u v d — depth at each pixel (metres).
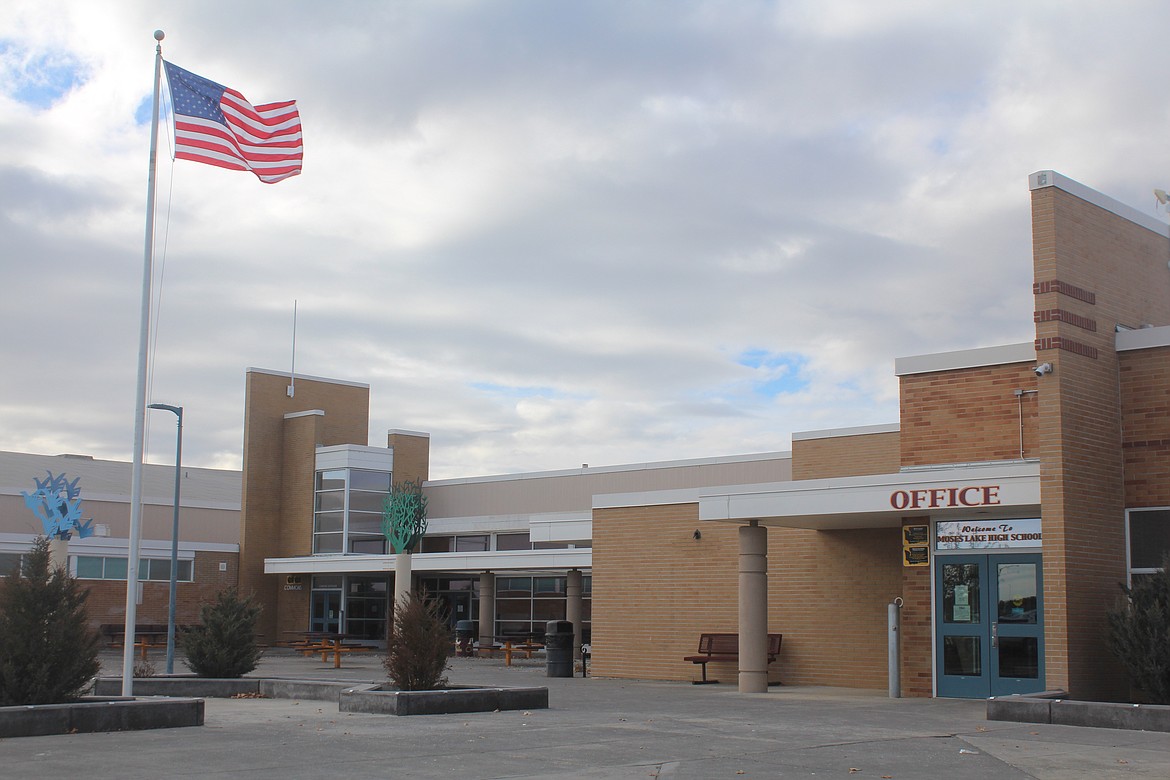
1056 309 19.61
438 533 52.81
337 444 59.78
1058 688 18.69
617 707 19.23
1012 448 20.92
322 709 18.95
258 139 21.41
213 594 55.62
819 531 25.67
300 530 57.22
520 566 42.97
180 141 20.42
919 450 22.05
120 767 11.85
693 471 47.25
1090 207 20.81
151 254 19.61
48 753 12.95
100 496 55.91
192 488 70.50
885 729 15.70
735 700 20.89
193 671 25.83
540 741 14.23
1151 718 15.47
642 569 28.83
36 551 16.92
